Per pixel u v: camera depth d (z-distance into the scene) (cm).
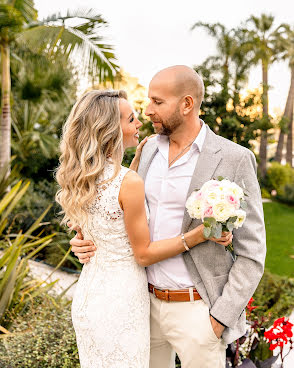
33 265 511
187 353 178
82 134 160
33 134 812
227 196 150
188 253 175
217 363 178
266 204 1433
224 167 170
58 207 588
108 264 168
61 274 496
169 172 180
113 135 162
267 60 1585
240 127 848
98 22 505
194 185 171
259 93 923
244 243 167
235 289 167
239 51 1196
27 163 829
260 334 240
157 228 182
